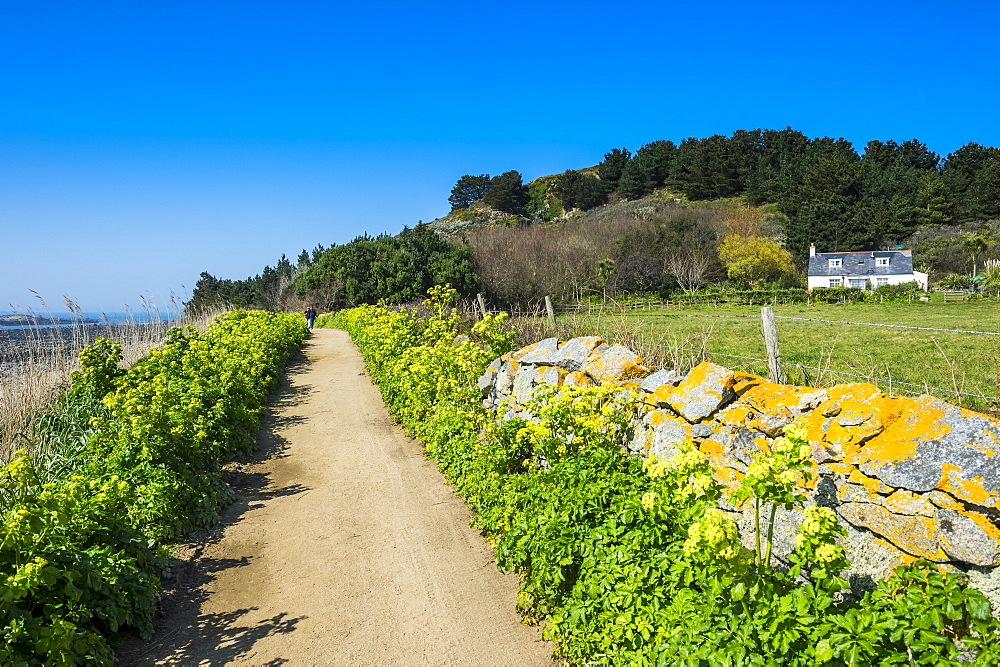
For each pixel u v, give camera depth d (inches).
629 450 213.5
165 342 504.4
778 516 151.9
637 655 129.3
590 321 444.5
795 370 296.2
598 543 156.6
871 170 2997.0
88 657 144.2
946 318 944.3
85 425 324.5
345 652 161.6
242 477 301.4
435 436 317.4
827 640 103.4
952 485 119.1
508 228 2726.4
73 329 485.7
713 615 121.6
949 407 133.6
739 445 166.1
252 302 1987.0
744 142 3784.5
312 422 414.9
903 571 113.9
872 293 1482.5
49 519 154.4
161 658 159.3
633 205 3590.1
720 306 1395.2
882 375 358.9
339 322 1304.1
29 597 146.9
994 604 110.7
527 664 155.2
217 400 342.6
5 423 323.3
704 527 117.3
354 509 259.4
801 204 2706.7
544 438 219.3
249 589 194.7
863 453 135.4
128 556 179.3
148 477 230.7
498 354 360.5
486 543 223.9
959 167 3125.0
